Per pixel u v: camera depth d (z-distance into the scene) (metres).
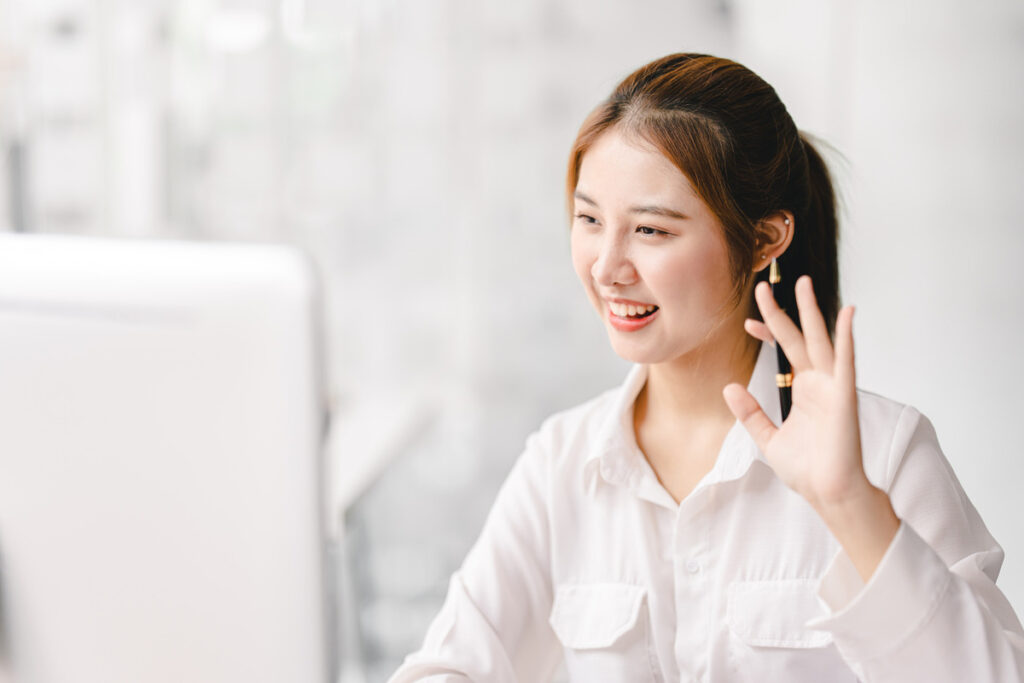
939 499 0.97
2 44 2.40
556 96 3.01
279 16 2.75
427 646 1.06
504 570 1.10
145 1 2.60
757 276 1.05
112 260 0.61
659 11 2.97
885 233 2.21
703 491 1.01
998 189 1.82
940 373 1.97
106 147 2.58
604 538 1.08
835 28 2.37
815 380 0.79
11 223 2.45
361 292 3.02
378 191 2.99
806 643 0.98
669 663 1.04
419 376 3.09
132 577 0.62
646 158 0.92
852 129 2.33
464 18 2.98
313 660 0.61
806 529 1.00
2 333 0.62
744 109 0.95
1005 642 0.79
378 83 2.98
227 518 0.60
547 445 1.14
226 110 2.73
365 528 3.00
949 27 1.92
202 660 0.62
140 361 0.60
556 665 1.18
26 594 0.64
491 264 3.07
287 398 0.59
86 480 0.62
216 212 2.76
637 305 0.96
